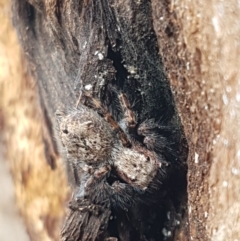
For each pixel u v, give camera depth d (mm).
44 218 45
